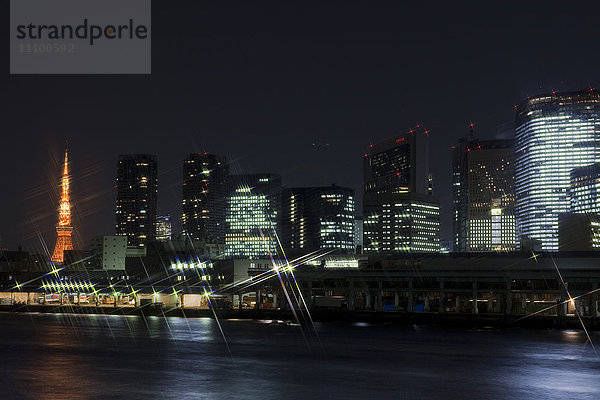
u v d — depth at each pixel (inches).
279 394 3400.6
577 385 3811.5
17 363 4566.9
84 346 5733.3
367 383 3789.4
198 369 4286.4
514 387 3722.9
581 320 7805.1
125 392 3422.7
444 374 4192.9
